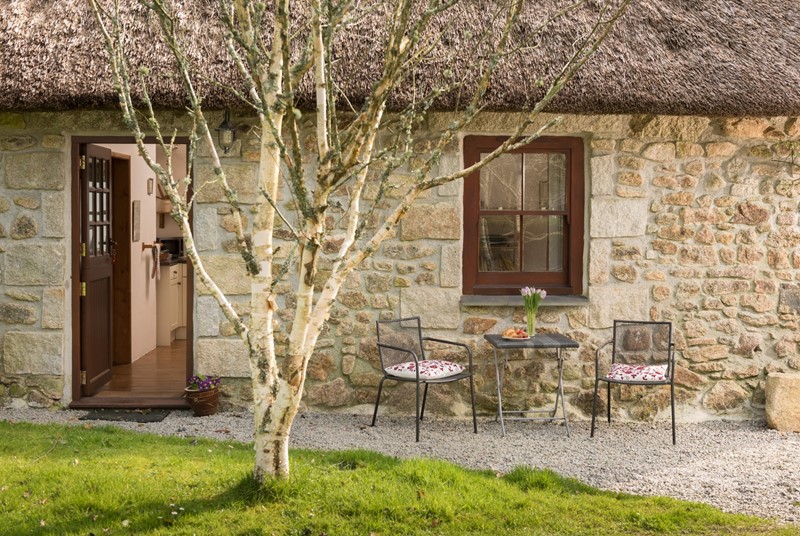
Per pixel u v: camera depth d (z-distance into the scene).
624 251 6.11
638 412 6.16
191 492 3.90
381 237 3.58
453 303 6.04
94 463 4.35
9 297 6.02
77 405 6.11
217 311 6.03
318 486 3.92
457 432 5.70
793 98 5.54
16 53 5.59
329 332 6.05
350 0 3.31
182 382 6.98
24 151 5.97
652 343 5.84
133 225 7.98
